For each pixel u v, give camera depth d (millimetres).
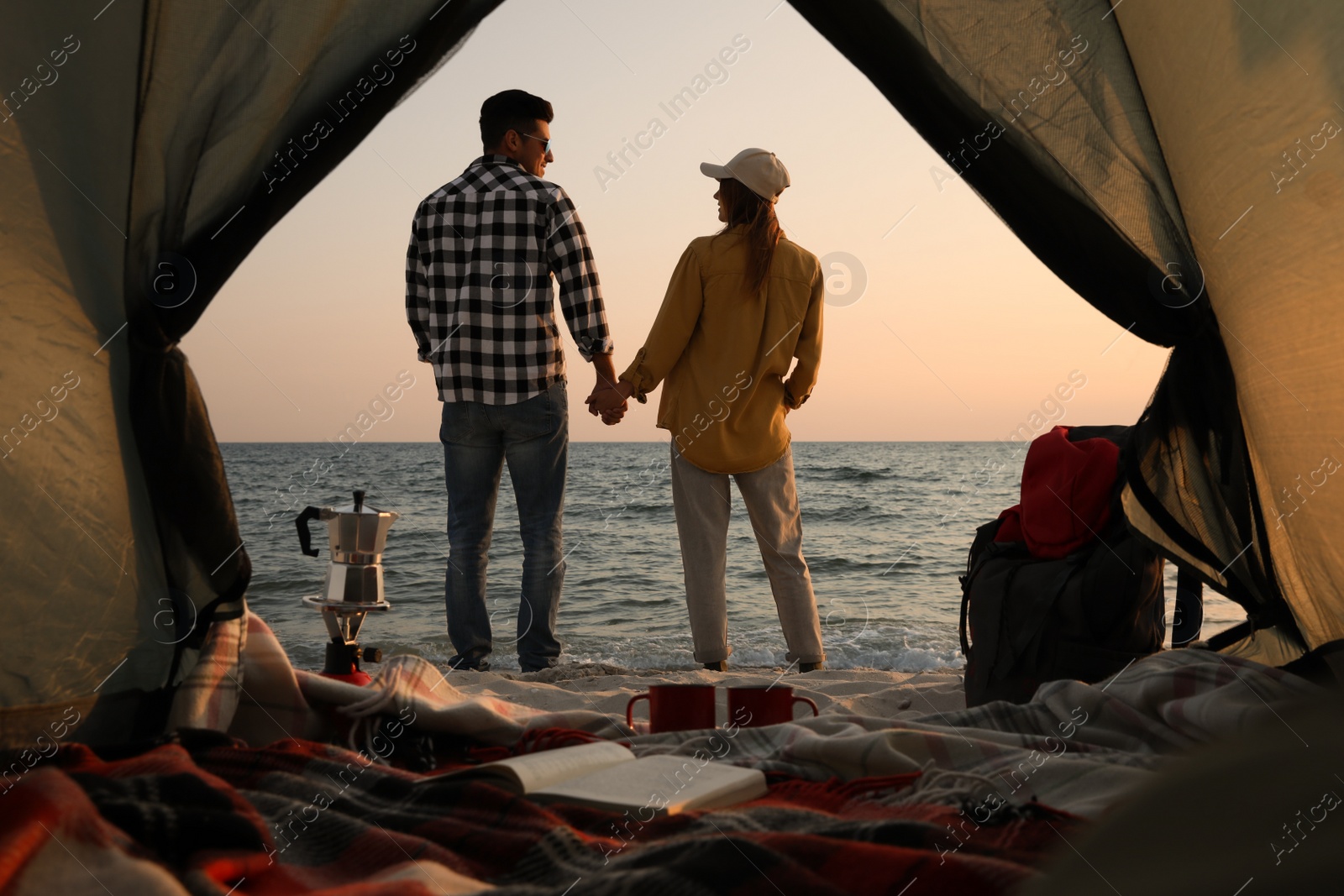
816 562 11914
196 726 2008
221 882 1194
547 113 3908
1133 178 2389
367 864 1302
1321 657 2312
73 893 1080
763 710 2174
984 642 2908
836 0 2352
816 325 3801
